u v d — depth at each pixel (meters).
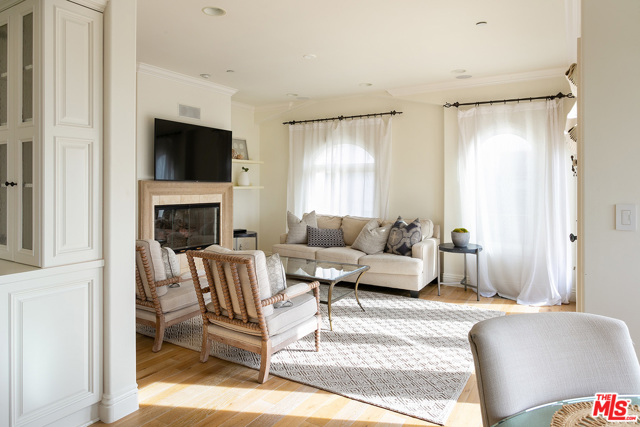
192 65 4.92
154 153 5.03
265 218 7.45
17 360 1.94
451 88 5.58
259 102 6.95
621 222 1.91
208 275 2.88
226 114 6.13
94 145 2.22
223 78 5.49
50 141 2.05
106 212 2.25
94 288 2.24
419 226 5.29
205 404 2.46
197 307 3.52
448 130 5.62
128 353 2.36
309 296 3.24
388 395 2.58
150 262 3.18
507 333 1.25
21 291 1.95
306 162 6.80
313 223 6.14
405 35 3.86
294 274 4.01
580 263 2.27
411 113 5.98
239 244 7.18
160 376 2.83
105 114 2.25
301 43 4.11
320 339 3.56
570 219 4.91
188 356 3.17
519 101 5.12
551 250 4.85
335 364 3.04
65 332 2.12
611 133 1.92
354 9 3.31
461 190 5.46
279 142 7.23
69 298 2.14
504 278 5.16
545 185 4.89
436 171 5.82
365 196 6.26
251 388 2.67
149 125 5.13
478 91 5.43
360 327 3.88
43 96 2.02
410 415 2.36
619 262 1.92
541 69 4.94
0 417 1.88
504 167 5.14
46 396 2.05
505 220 5.14
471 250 4.88
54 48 2.05
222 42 4.11
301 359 3.13
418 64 4.78
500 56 4.46
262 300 2.71
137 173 5.03
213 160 5.86
